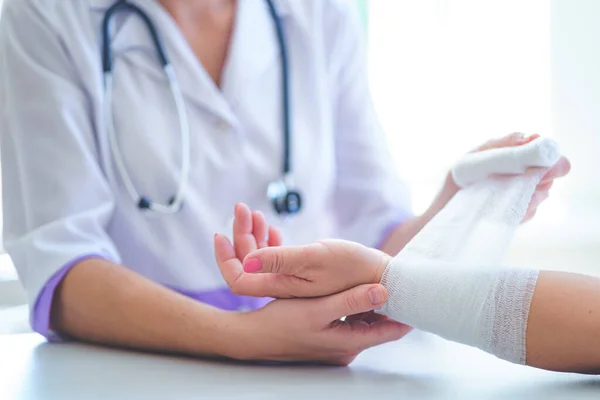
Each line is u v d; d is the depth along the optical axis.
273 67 1.10
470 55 1.81
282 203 1.05
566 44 1.78
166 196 1.01
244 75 1.06
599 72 1.78
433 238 0.69
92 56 0.99
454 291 0.62
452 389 0.59
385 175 1.11
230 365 0.70
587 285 0.62
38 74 0.93
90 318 0.80
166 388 0.61
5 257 1.48
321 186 1.09
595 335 0.59
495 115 1.82
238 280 0.68
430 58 1.82
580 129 1.80
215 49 1.09
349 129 1.15
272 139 1.07
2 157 0.94
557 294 0.61
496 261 0.64
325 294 0.66
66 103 0.94
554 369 0.62
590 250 1.56
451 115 1.83
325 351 0.67
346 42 1.16
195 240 1.02
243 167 1.05
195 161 1.03
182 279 1.01
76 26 0.98
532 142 0.73
